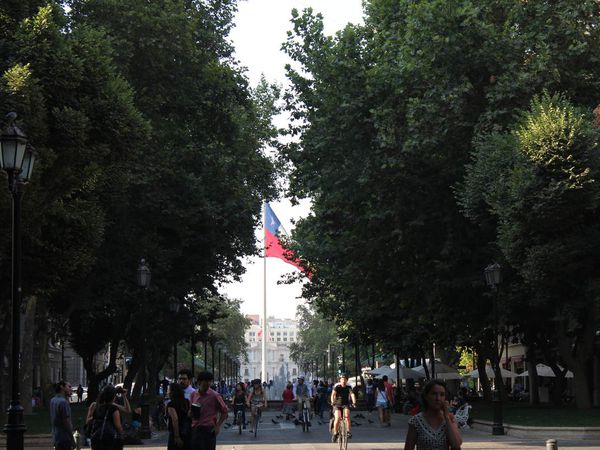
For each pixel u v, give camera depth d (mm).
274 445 24391
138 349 47281
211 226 39062
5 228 21188
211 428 13758
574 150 26141
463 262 33219
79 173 22375
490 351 40500
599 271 28312
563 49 30516
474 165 30031
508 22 30156
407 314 44656
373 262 36531
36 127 20172
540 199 26359
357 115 32125
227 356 142125
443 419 7691
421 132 30188
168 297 40875
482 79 31062
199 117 34938
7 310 25672
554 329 36812
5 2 22641
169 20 31344
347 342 70500
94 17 30828
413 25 30359
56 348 87875
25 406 33062
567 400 54438
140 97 32281
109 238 34969
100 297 37219
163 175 35250
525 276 27578
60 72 21109
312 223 38906
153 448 24516
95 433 13477
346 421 22141
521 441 24094
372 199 34250
